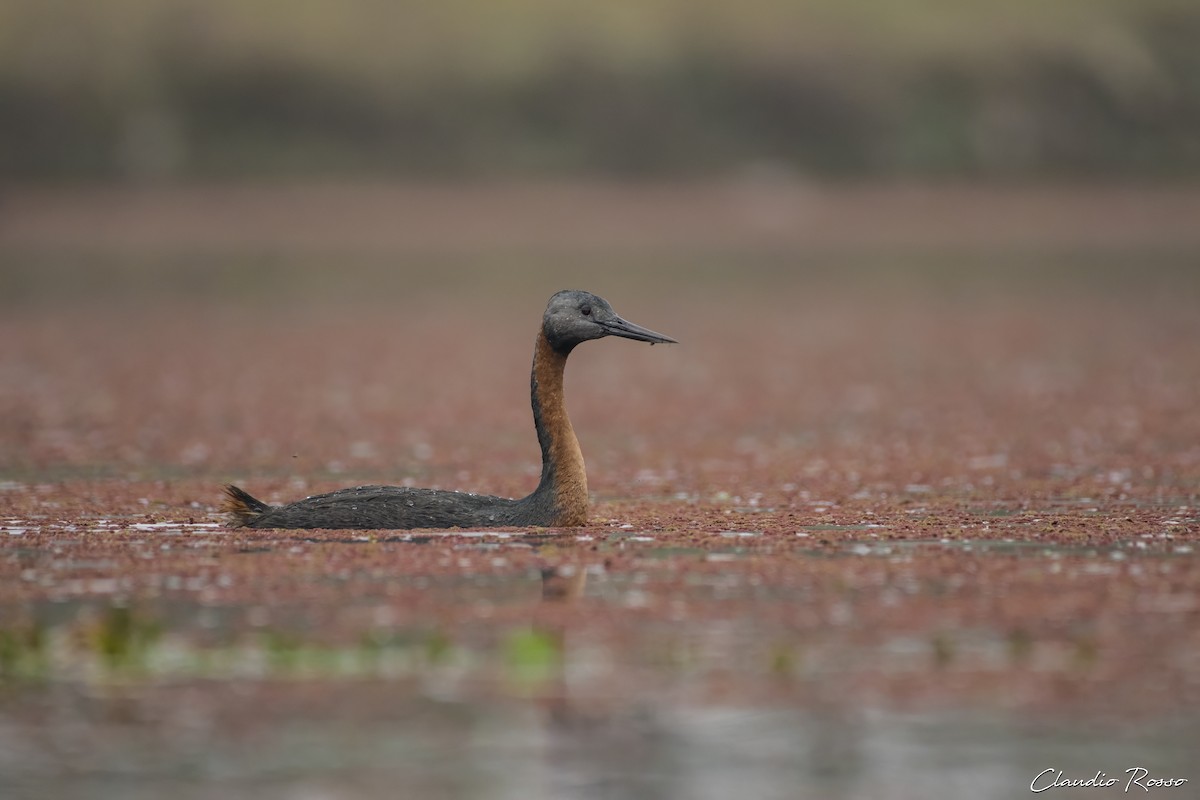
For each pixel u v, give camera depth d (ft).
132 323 249.34
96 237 378.53
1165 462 119.65
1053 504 100.53
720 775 53.52
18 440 136.15
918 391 172.14
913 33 513.04
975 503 100.99
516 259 349.41
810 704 59.98
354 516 89.51
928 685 61.67
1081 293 290.15
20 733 57.72
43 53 466.70
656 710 59.88
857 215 428.15
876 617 70.33
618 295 291.58
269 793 52.37
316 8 505.25
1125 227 409.08
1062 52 507.71
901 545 85.56
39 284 304.50
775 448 131.03
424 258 351.25
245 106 465.88
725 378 187.83
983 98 492.13
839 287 304.71
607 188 452.76
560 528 89.15
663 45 499.51
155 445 133.08
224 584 76.59
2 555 83.25
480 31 503.61
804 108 483.10
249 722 58.80
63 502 102.12
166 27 481.87
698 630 68.59
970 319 253.24
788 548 84.69
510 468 120.06
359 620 70.18
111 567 80.12
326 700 60.85
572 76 486.79
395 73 483.51
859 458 124.16
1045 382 178.19
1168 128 496.64
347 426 146.10
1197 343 216.74
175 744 56.75
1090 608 71.36
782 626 69.10
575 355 216.95
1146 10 531.91
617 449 131.75
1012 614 70.49
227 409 158.30
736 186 455.63
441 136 467.93
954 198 449.48
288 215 408.46
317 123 466.29
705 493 106.42
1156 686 61.26
